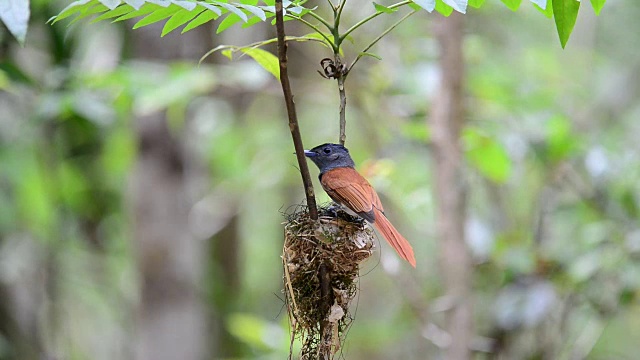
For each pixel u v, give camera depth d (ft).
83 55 46.52
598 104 54.65
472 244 38.37
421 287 45.03
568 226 44.34
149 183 42.47
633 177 38.70
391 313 54.60
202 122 52.42
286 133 57.98
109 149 47.93
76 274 56.03
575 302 38.14
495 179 39.40
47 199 47.62
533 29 54.70
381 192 38.96
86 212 51.37
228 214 54.95
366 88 43.24
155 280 42.63
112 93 38.78
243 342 56.44
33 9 39.75
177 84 36.76
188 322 42.88
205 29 44.37
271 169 53.62
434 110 36.86
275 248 65.98
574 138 38.47
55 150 46.73
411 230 52.44
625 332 50.85
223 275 58.59
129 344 57.26
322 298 20.13
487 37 52.44
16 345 48.26
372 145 46.47
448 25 36.32
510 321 36.96
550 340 39.60
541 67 48.91
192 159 47.29
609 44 58.44
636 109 56.13
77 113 37.27
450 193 36.22
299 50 49.16
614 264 36.52
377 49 44.80
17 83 36.42
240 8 16.49
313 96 52.11
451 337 35.78
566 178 39.24
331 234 20.13
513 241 39.37
